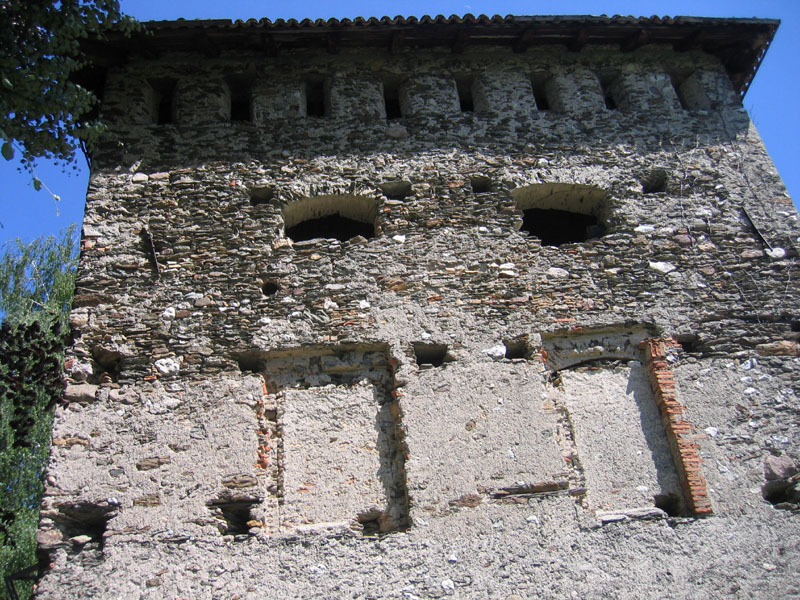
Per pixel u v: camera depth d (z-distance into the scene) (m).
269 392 11.38
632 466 11.02
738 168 14.27
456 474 10.63
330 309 12.04
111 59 14.47
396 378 11.42
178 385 11.24
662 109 14.95
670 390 11.53
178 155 13.69
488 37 15.08
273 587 9.77
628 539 10.27
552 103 15.03
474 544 10.14
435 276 12.45
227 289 12.20
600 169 14.02
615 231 13.29
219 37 14.38
